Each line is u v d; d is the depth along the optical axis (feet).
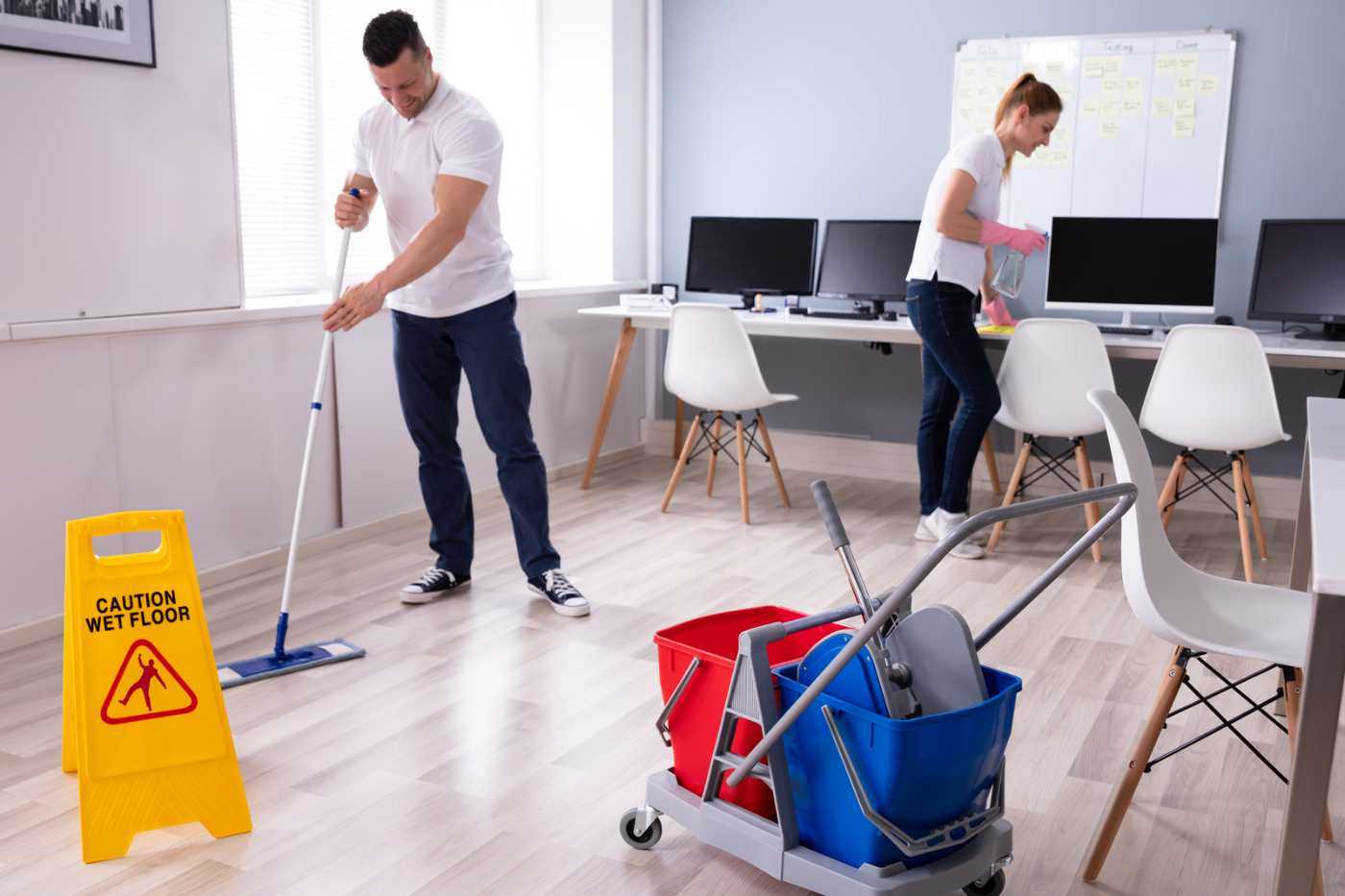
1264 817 7.05
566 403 16.35
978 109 15.46
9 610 9.65
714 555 12.48
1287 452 14.47
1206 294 13.99
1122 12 14.65
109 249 10.14
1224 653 5.84
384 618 10.37
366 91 14.42
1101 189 15.01
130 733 6.56
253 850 6.59
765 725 5.77
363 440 12.96
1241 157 14.35
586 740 7.97
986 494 15.70
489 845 6.64
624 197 17.02
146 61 10.23
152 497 10.71
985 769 5.65
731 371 13.73
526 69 16.76
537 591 10.98
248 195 12.98
